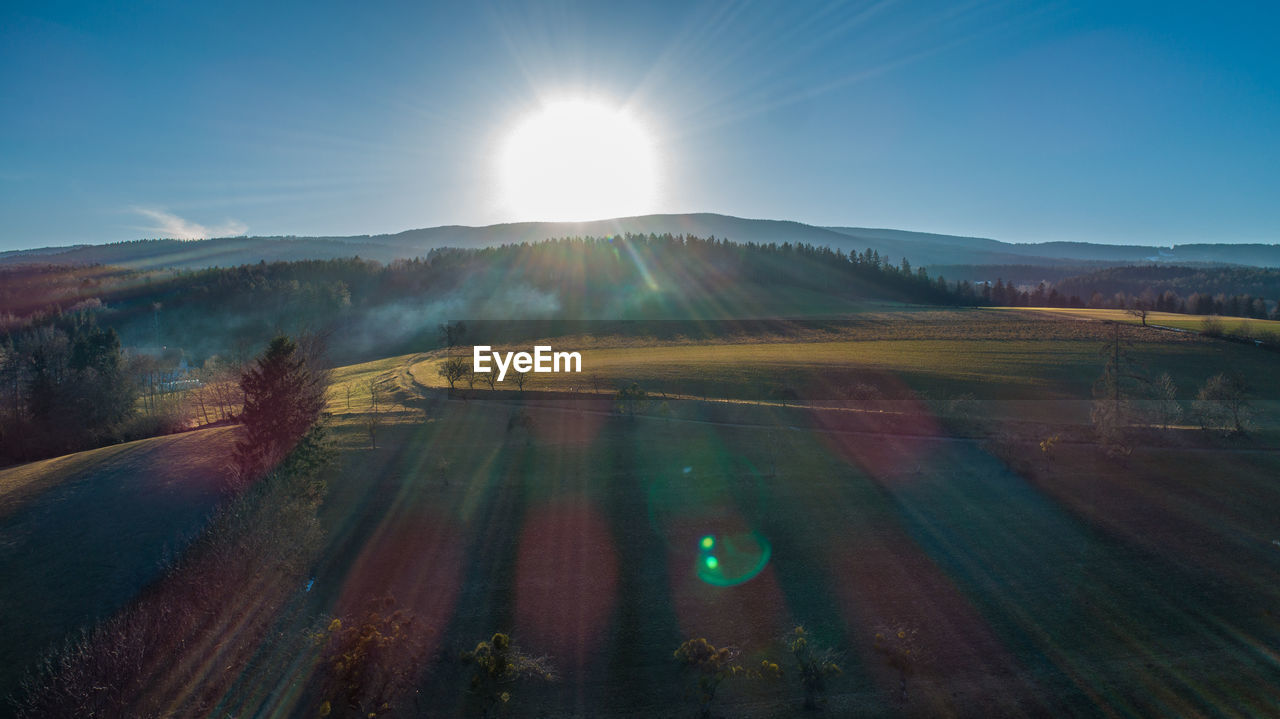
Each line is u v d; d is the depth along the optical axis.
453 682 30.92
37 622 34.38
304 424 53.62
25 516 45.31
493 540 43.44
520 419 65.38
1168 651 32.88
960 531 44.81
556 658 32.72
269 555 37.31
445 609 36.31
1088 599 37.25
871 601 37.31
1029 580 39.19
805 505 48.47
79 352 108.38
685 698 29.95
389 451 59.28
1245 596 37.19
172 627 33.12
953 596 37.72
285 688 29.72
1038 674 31.30
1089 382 94.81
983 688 30.28
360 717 27.97
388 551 41.91
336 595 37.47
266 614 35.09
